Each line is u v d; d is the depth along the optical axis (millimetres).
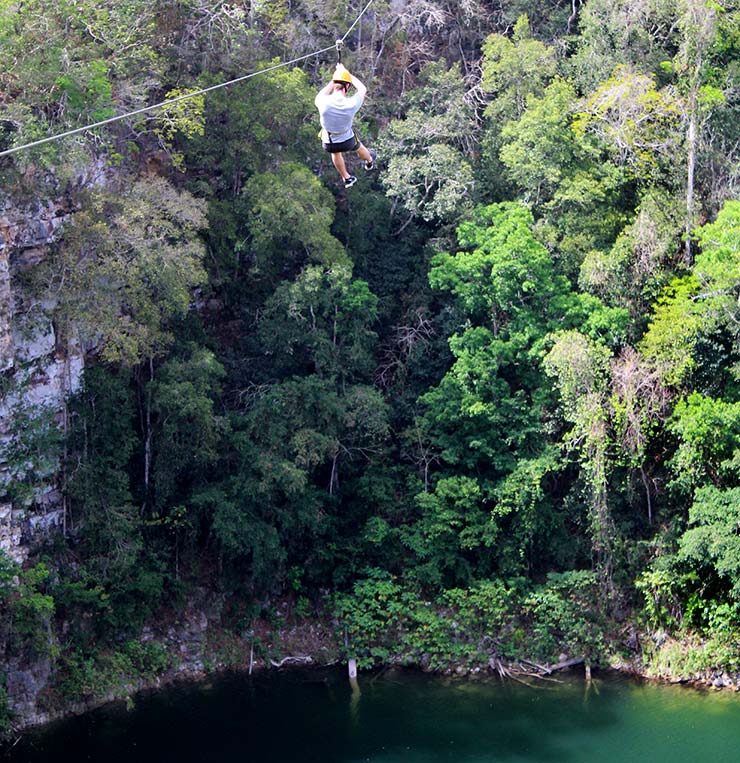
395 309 47312
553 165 44812
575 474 44500
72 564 40156
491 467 44344
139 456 42312
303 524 42688
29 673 38188
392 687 40906
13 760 36188
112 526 39875
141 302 39406
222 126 44469
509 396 43875
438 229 47688
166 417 41062
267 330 43594
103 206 40156
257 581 43250
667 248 43625
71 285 38438
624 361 42625
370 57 49406
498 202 47812
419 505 43031
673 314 41938
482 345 43750
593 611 42500
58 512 40219
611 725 38062
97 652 40094
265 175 43281
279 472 41219
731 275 40781
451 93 48000
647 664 41438
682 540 40781
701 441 41094
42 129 37562
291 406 42375
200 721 38781
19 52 37781
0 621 37375
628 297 43875
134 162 43688
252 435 42500
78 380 40562
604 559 42938
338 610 42688
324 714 39156
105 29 40969
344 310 44031
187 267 39875
